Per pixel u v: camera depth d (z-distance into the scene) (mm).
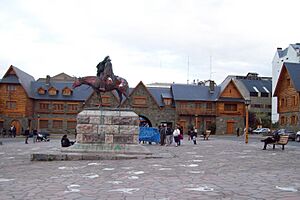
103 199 8711
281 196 8992
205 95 73375
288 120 59031
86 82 21781
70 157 19125
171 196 9047
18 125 66438
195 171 14086
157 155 20547
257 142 41219
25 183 11148
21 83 66688
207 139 50344
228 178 12102
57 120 69812
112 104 68688
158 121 71062
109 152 20281
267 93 102500
